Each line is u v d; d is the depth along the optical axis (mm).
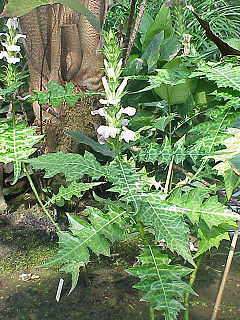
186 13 2697
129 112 711
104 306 1042
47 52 1526
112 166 726
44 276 1212
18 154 787
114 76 722
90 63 1520
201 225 800
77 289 1122
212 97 1103
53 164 728
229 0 3479
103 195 1703
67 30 1495
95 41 1499
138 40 1917
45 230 1449
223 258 1300
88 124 1555
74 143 1554
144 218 667
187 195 704
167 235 641
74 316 1004
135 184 700
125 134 716
